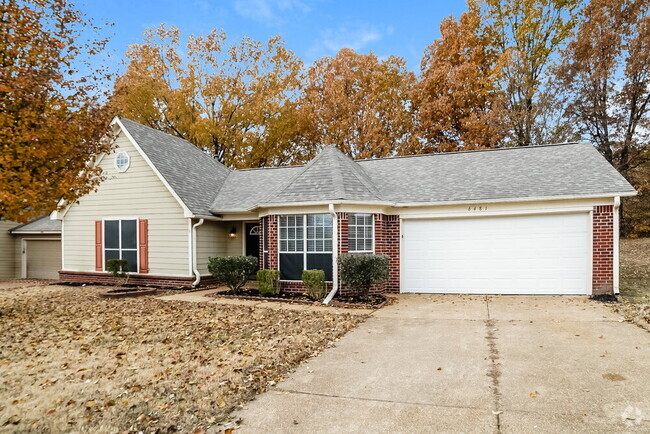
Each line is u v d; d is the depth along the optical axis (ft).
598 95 69.15
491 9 75.05
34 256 61.41
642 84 66.90
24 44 26.71
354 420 12.64
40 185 27.25
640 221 73.05
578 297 33.81
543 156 41.86
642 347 19.21
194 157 55.21
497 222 37.22
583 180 35.63
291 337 22.33
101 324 26.14
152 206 45.44
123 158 46.73
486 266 37.47
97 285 46.60
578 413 12.66
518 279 36.63
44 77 27.48
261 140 81.05
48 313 30.01
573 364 17.12
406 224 39.60
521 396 14.05
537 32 73.00
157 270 45.16
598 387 14.61
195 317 27.91
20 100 26.71
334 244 35.91
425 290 38.93
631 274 44.24
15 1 27.25
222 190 51.65
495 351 19.27
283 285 37.99
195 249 44.14
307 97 85.56
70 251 49.67
